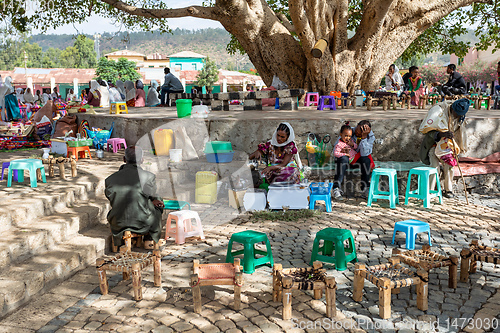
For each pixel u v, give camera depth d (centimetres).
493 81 1469
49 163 623
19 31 1179
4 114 1405
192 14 1167
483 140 764
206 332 303
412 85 1328
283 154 627
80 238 462
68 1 1419
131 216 446
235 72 4441
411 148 757
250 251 410
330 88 1385
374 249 468
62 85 4138
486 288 369
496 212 614
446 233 520
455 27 1881
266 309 337
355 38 1398
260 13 1338
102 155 830
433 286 375
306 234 522
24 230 426
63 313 332
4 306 324
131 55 6038
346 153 689
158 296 362
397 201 679
